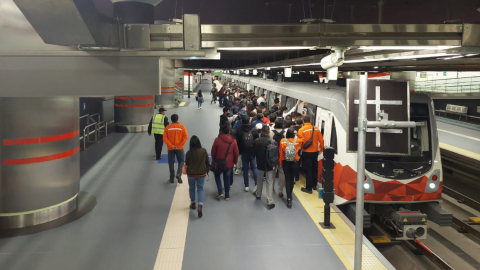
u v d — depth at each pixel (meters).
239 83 34.72
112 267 5.09
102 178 9.25
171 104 25.94
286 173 7.42
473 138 16.48
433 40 4.54
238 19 11.05
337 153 7.69
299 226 6.56
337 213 7.19
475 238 8.46
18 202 6.18
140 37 3.77
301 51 13.56
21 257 5.33
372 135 3.95
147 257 5.38
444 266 6.71
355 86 4.08
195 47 3.83
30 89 3.48
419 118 7.43
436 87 33.19
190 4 9.54
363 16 10.89
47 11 2.89
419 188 7.13
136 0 4.01
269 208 7.37
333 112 8.09
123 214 6.99
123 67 3.56
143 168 10.23
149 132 11.09
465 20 10.03
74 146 6.89
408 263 6.84
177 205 7.50
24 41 3.46
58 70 3.49
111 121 19.59
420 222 6.86
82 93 3.53
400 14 10.41
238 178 9.58
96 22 3.26
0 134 6.00
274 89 16.78
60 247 5.65
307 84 12.16
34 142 6.16
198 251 5.59
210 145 13.00
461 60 11.05
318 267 5.18
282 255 5.51
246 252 5.59
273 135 8.60
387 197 7.10
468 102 25.25
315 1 9.48
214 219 6.83
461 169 12.82
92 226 6.44
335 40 4.43
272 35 4.30
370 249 5.76
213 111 24.12
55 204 6.53
